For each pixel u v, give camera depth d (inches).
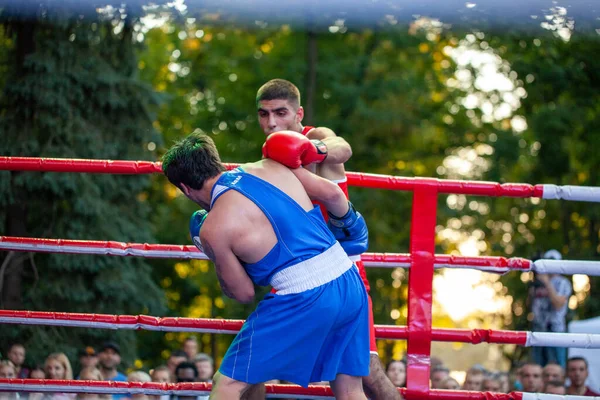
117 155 366.0
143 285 372.5
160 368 236.2
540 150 544.7
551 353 280.8
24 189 346.3
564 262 148.9
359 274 132.3
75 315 153.1
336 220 131.3
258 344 119.6
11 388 154.3
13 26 344.2
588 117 528.4
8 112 352.5
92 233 354.0
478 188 151.5
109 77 354.9
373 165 580.7
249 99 576.1
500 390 263.4
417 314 150.2
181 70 612.4
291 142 124.6
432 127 593.9
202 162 124.3
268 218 120.9
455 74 597.0
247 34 574.9
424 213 151.9
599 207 526.0
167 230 538.0
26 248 153.5
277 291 121.3
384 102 549.3
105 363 249.1
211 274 536.4
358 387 126.3
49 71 344.2
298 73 548.4
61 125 349.1
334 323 122.0
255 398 145.8
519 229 588.4
